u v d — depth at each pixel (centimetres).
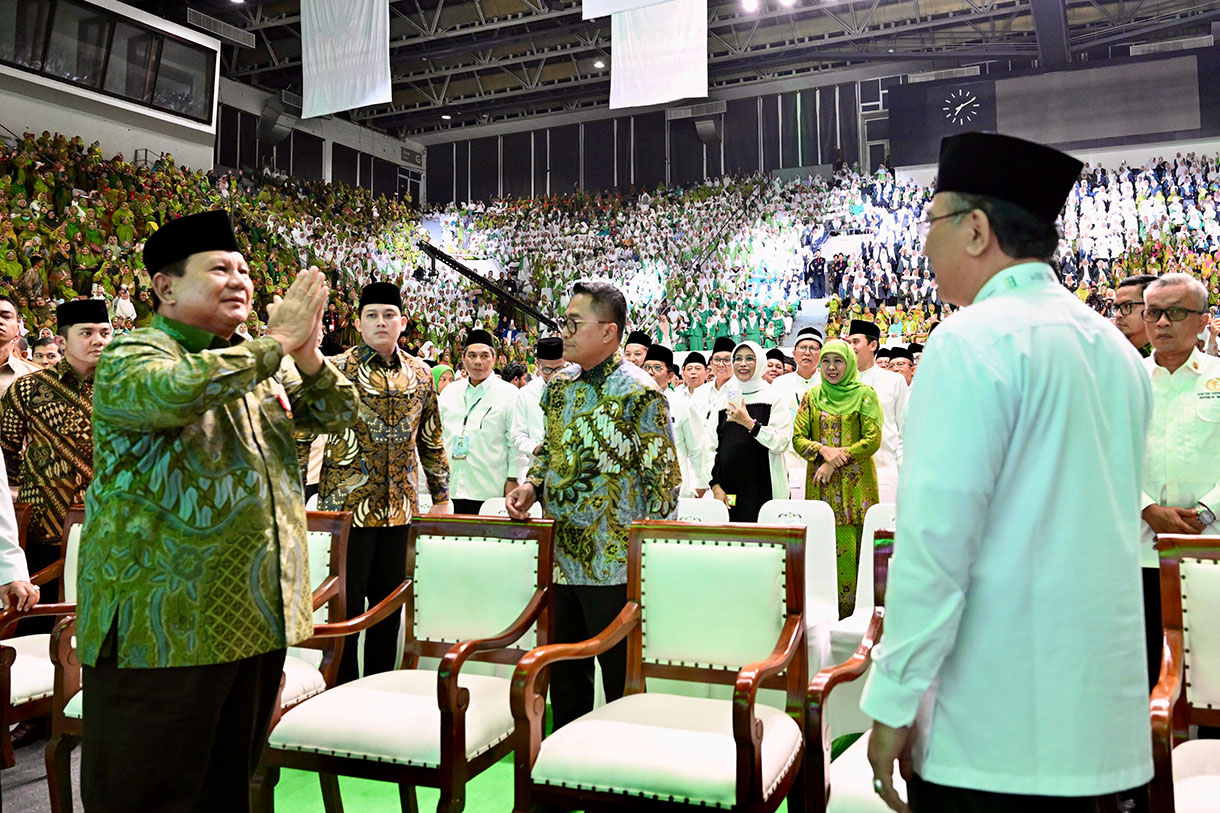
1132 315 271
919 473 113
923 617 111
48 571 298
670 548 231
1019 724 113
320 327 178
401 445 326
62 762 237
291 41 1862
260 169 1934
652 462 252
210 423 163
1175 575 190
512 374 658
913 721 119
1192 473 235
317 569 267
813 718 180
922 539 111
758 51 1891
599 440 255
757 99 2106
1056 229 128
